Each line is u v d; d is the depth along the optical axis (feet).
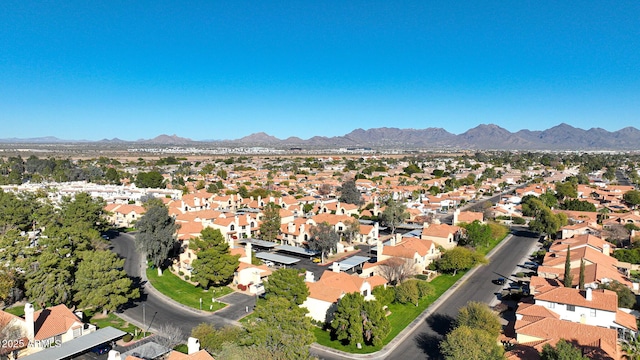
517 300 253.24
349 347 198.18
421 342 204.23
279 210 442.09
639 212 492.13
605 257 293.84
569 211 484.33
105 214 458.50
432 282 289.12
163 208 303.68
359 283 237.25
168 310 239.30
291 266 318.04
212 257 266.16
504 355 168.76
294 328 168.66
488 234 366.02
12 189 592.60
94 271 226.99
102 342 187.62
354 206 499.10
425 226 384.47
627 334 194.49
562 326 189.26
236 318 228.84
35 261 231.30
